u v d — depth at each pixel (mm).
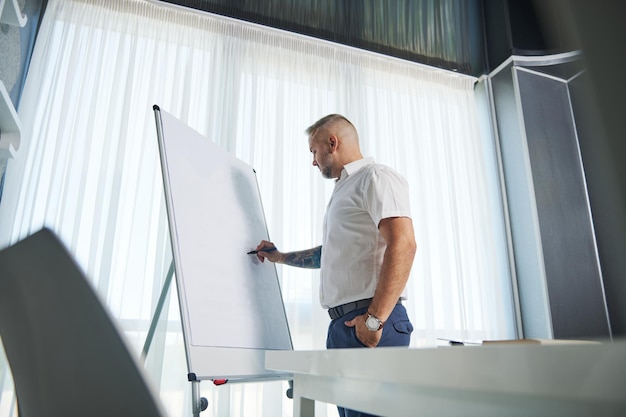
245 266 1714
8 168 2090
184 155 1618
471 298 2779
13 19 1705
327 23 2971
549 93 3203
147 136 2393
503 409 417
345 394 650
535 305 2805
